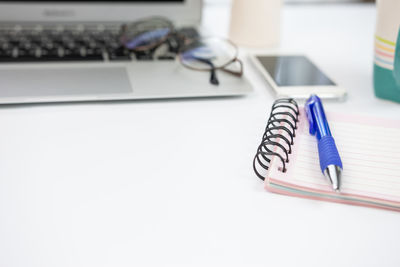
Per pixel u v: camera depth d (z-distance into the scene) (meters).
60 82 0.68
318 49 0.90
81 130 0.61
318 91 0.70
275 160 0.53
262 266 0.43
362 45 0.93
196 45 0.78
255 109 0.68
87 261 0.43
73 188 0.51
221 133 0.62
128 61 0.76
